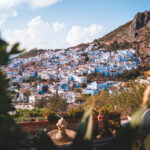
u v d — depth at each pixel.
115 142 1.11
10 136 0.94
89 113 1.16
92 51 148.75
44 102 24.89
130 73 102.81
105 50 148.12
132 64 114.88
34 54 177.12
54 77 112.00
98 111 9.12
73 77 106.19
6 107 1.16
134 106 10.95
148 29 157.88
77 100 61.38
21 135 0.97
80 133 1.14
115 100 11.81
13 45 1.05
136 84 11.34
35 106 24.95
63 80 103.62
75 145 1.13
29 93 75.00
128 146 1.07
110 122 8.38
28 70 122.19
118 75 108.69
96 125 8.55
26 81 107.38
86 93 76.25
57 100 16.80
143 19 160.38
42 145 1.20
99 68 116.81
